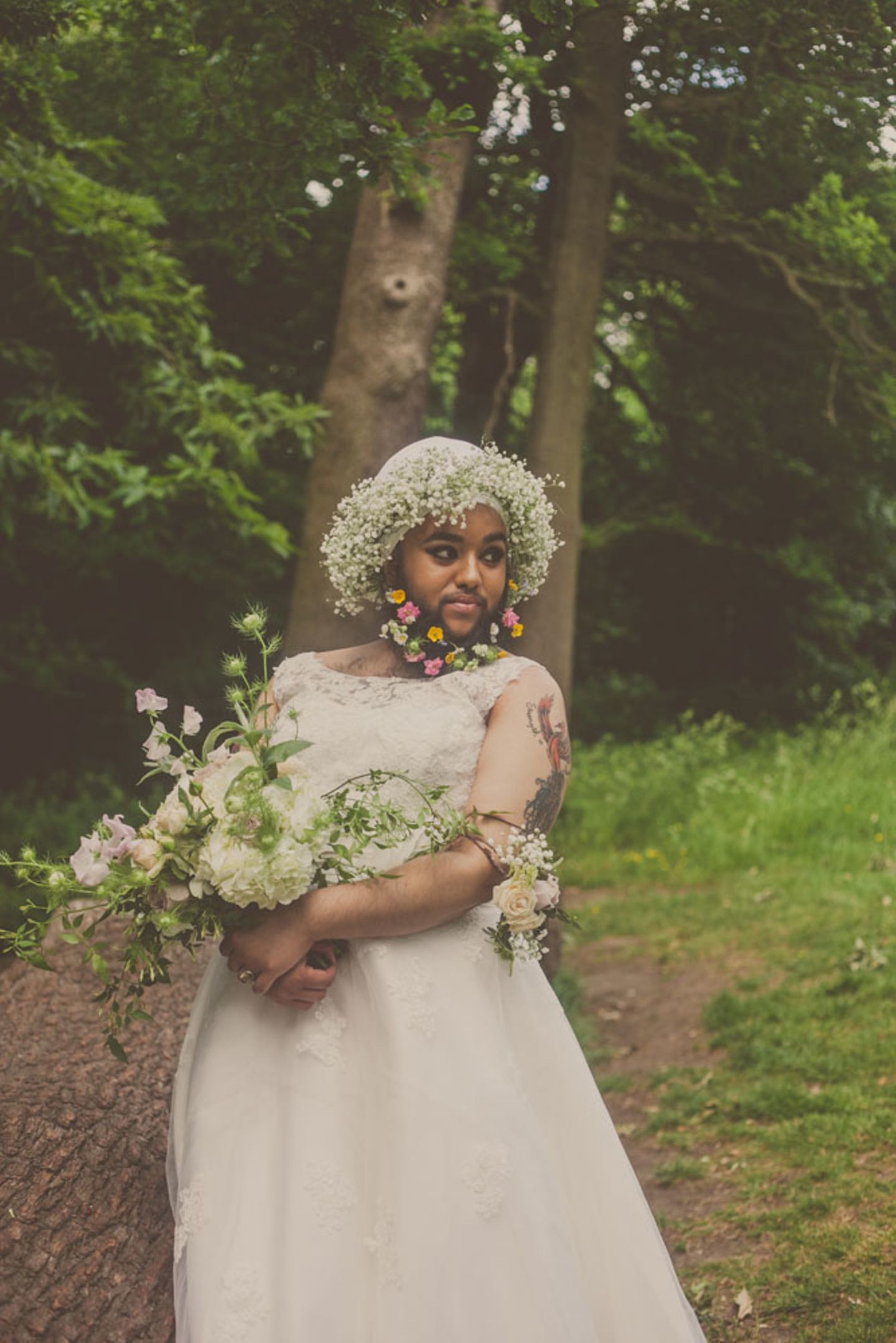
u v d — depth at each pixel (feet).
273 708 7.29
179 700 41.75
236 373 31.40
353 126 10.41
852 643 51.37
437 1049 6.36
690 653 52.26
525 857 6.36
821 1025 16.66
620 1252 6.73
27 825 33.58
